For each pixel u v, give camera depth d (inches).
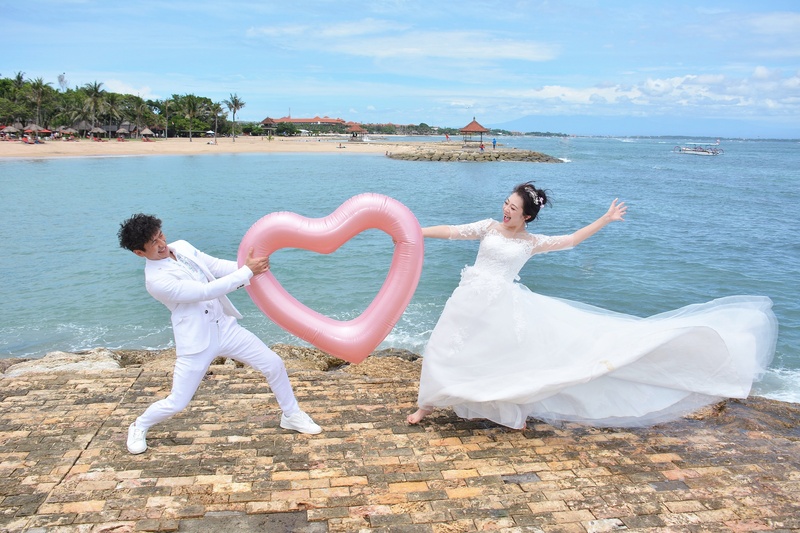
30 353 322.3
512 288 137.2
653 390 142.0
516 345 133.9
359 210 136.7
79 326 363.6
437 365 137.3
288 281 463.8
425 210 927.0
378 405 157.9
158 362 238.2
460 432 141.7
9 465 121.6
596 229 138.9
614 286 470.9
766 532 103.3
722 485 118.8
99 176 1371.8
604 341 136.8
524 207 133.2
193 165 1841.8
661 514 108.3
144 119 3533.5
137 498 110.7
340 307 403.5
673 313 153.4
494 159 2495.1
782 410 163.2
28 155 1996.8
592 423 145.8
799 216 889.5
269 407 154.2
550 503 111.6
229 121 4335.6
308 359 275.7
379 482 118.4
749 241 669.9
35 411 147.6
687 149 3993.6
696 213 924.0
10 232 654.5
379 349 314.2
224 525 103.7
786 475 123.0
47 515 105.0
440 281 465.1
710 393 140.8
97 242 603.8
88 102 2977.4
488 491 115.6
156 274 118.3
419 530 102.9
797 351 333.4
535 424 146.5
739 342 143.3
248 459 126.6
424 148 2994.6
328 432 140.6
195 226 719.7
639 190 1328.7
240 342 130.8
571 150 4202.8
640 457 130.3
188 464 123.9
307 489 115.3
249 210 868.6
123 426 140.1
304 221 136.1
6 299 411.8
